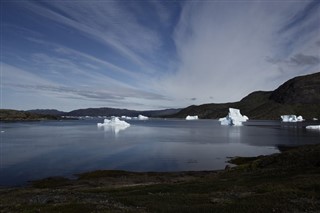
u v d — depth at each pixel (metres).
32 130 184.88
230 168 58.31
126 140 123.94
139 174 56.12
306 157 49.47
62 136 142.88
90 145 104.56
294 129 192.38
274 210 21.58
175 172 57.84
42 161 70.69
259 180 37.91
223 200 26.67
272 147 97.75
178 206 24.70
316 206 22.53
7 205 28.11
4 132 165.75
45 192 36.78
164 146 101.88
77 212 23.03
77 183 49.06
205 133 166.88
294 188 29.94
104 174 55.62
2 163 67.69
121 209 23.89
